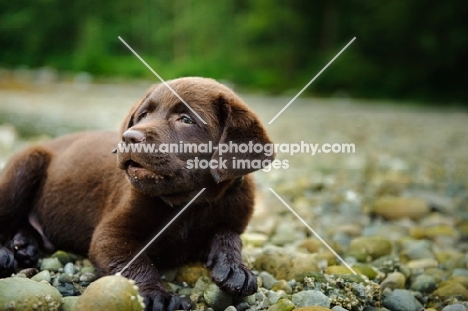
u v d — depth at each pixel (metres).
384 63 7.53
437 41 7.05
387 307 1.04
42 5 9.18
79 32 9.31
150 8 9.59
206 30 8.64
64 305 0.93
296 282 1.07
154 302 0.94
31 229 1.12
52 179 1.13
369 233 1.36
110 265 0.99
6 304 0.90
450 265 1.18
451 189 1.78
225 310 0.97
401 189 1.74
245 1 8.71
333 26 7.87
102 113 3.68
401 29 7.35
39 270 1.06
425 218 1.47
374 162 2.30
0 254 1.02
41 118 3.30
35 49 9.15
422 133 3.38
